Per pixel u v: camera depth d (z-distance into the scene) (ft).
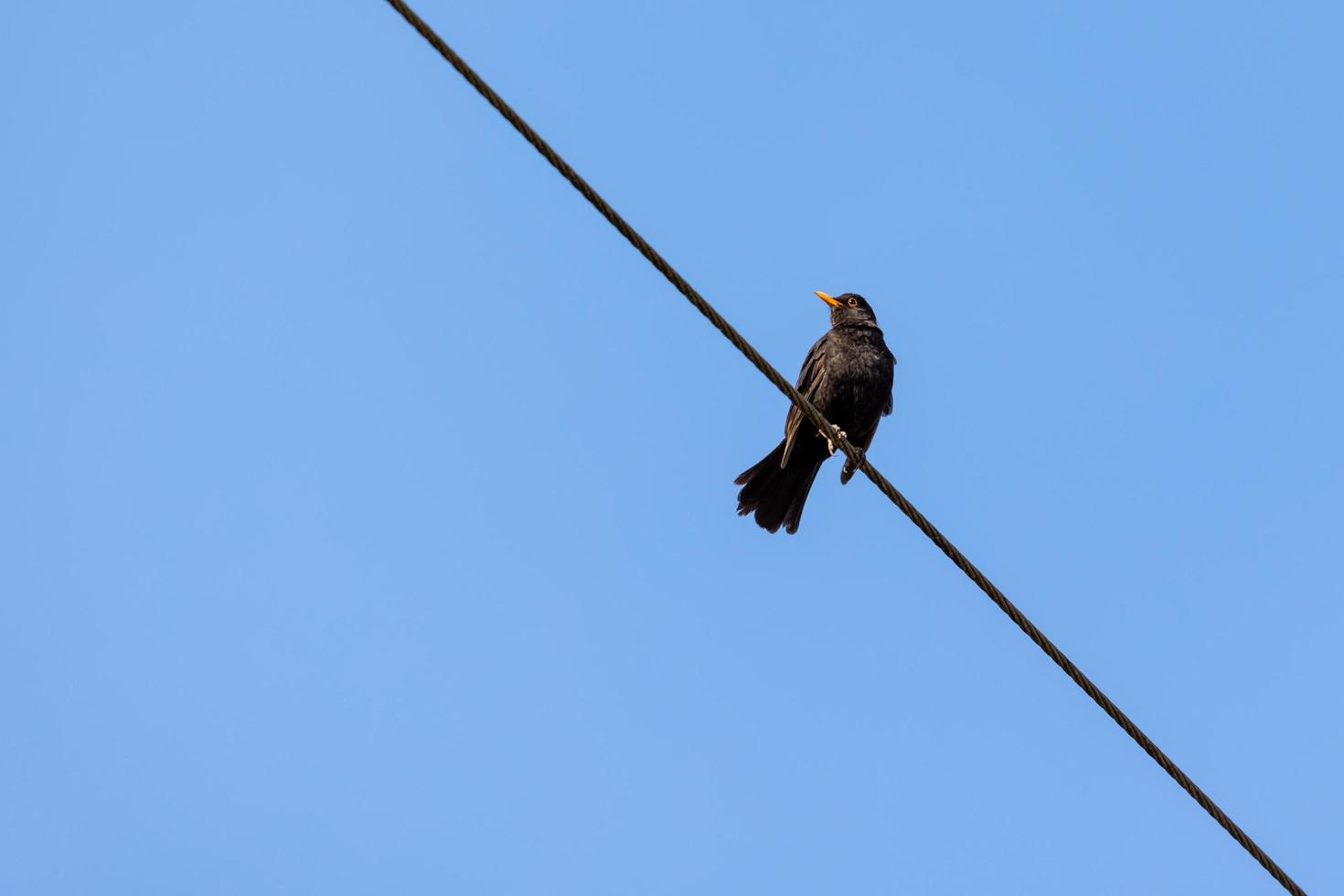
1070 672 33.86
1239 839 32.42
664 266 30.17
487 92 25.64
